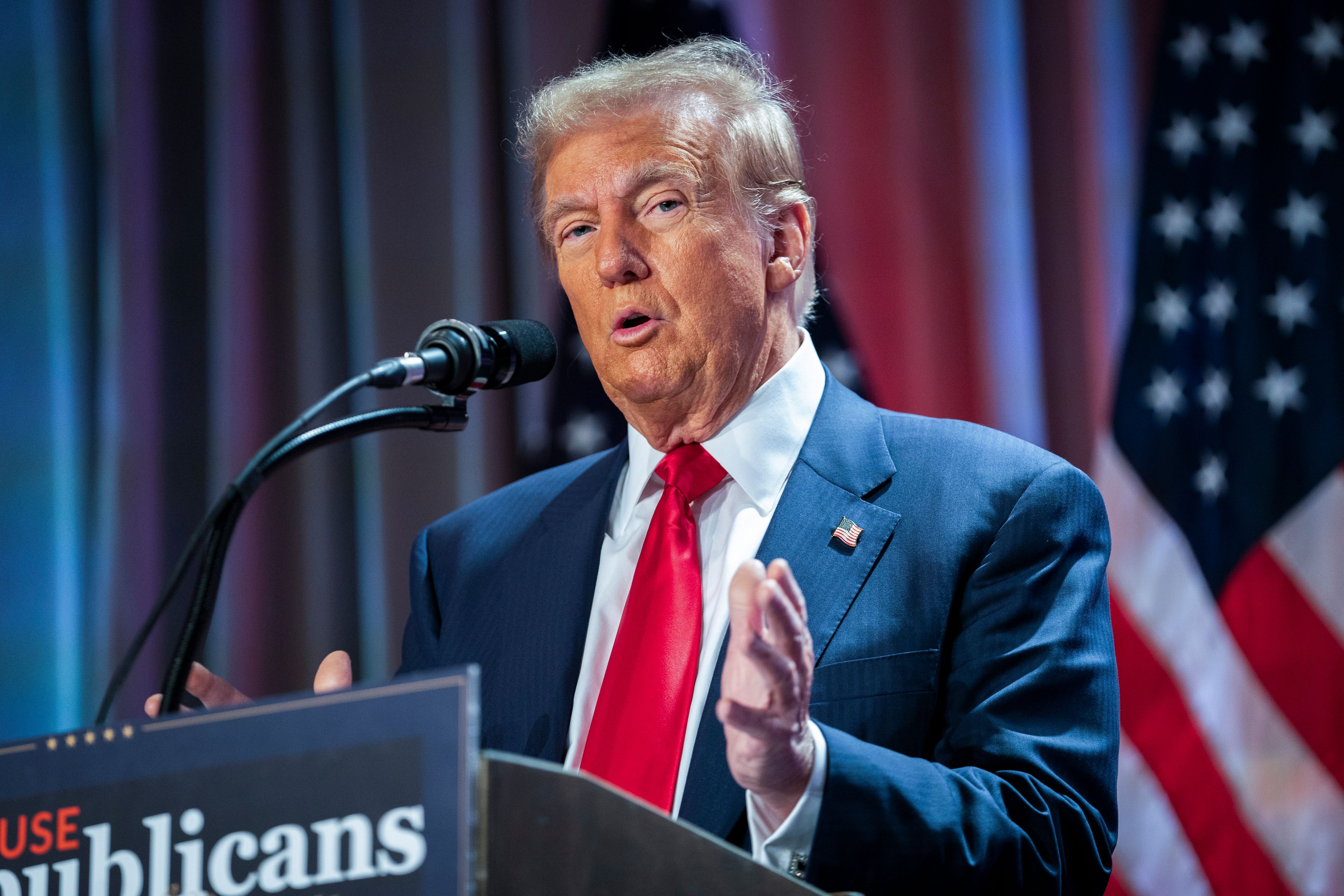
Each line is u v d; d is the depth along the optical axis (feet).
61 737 10.25
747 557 17.31
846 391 19.40
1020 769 14.64
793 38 42.63
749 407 18.29
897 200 41.81
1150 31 43.42
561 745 17.17
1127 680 39.42
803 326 19.95
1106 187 42.29
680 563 17.38
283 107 44.42
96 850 9.90
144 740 10.03
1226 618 39.65
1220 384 41.04
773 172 18.61
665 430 18.40
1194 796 38.63
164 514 42.52
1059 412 41.83
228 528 12.69
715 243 17.61
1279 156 42.19
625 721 16.28
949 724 15.78
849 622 16.24
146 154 43.86
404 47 44.09
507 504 21.07
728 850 9.96
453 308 42.78
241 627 41.73
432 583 20.85
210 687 14.78
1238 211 41.81
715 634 16.80
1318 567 39.78
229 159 43.80
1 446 42.73
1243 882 38.09
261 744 9.75
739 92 18.72
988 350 40.91
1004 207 41.47
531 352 15.26
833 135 42.27
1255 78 42.65
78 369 43.60
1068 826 14.28
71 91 44.55
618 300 17.65
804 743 12.54
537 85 42.93
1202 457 40.52
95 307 43.91
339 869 9.31
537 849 9.63
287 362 43.37
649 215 17.67
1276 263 41.50
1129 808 38.75
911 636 16.07
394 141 43.70
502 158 43.42
